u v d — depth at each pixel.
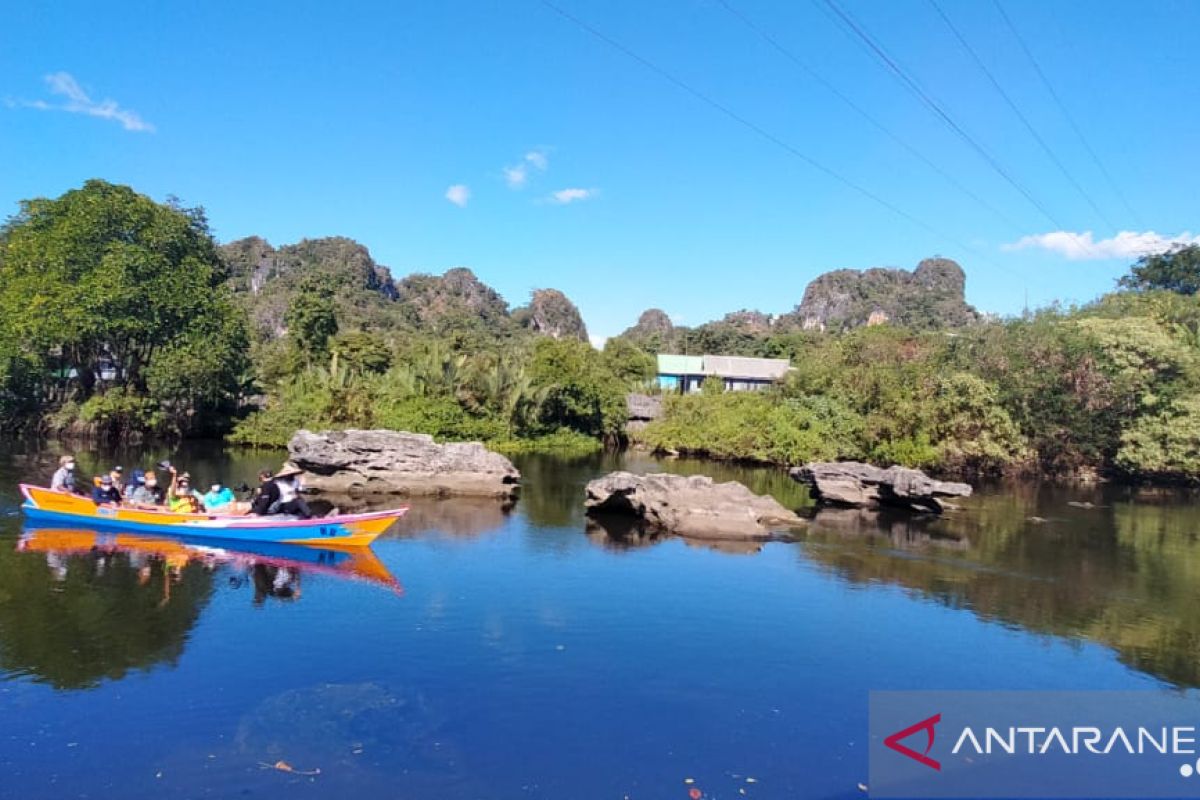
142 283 34.91
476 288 151.62
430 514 20.59
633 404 48.97
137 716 7.99
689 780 7.18
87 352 36.84
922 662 10.60
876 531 20.45
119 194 36.56
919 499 23.38
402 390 37.41
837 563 16.34
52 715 7.98
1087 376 32.94
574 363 42.81
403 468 24.52
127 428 35.28
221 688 8.73
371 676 9.20
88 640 10.16
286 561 14.68
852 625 12.08
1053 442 33.75
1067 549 18.80
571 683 9.27
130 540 15.99
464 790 6.80
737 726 8.36
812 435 34.59
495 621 11.45
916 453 32.06
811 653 10.74
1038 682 10.07
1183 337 37.28
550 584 13.69
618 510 21.34
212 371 35.69
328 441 24.64
